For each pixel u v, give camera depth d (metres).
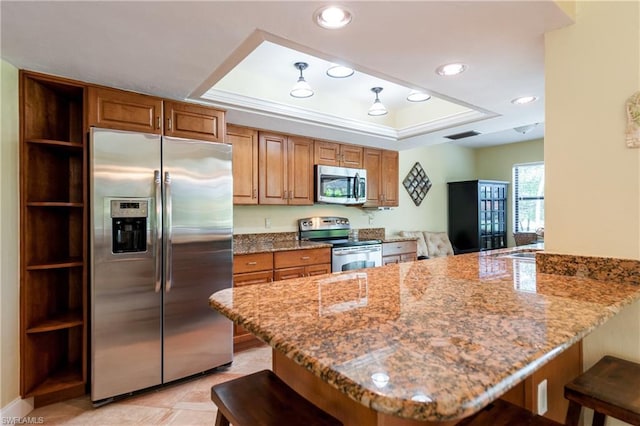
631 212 1.38
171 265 2.34
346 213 4.68
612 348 1.42
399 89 3.40
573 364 1.45
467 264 1.98
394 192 4.78
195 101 2.61
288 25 1.54
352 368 0.67
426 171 5.81
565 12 1.45
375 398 0.57
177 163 2.37
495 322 0.93
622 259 1.39
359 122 3.61
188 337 2.43
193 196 2.43
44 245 2.25
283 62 2.77
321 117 3.31
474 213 5.79
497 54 1.82
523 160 6.14
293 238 4.13
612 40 1.42
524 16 1.46
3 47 1.76
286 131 3.63
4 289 1.92
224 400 1.08
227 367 2.68
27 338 2.07
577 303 1.11
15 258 2.01
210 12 1.43
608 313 1.02
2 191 1.92
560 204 1.57
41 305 2.22
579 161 1.51
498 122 3.32
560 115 1.56
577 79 1.51
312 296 1.25
